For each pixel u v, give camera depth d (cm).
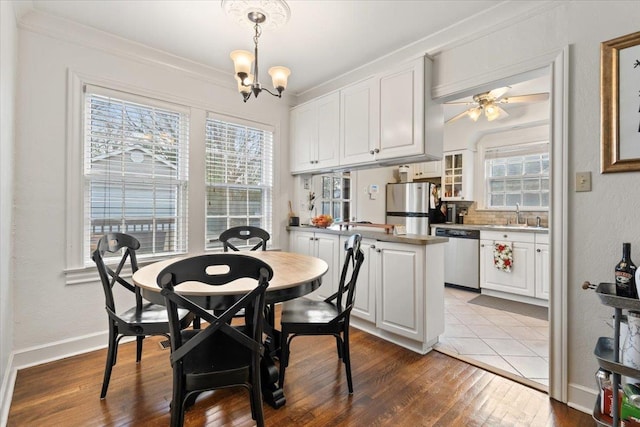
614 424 134
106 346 240
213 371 126
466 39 221
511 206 457
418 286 232
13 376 192
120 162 253
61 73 222
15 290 205
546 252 350
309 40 245
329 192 420
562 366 175
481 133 470
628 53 157
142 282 145
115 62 246
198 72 290
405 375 201
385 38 242
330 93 315
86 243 237
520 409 168
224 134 316
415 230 476
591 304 168
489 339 260
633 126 155
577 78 172
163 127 275
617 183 161
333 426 153
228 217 321
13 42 192
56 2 199
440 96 239
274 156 353
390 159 264
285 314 188
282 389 173
